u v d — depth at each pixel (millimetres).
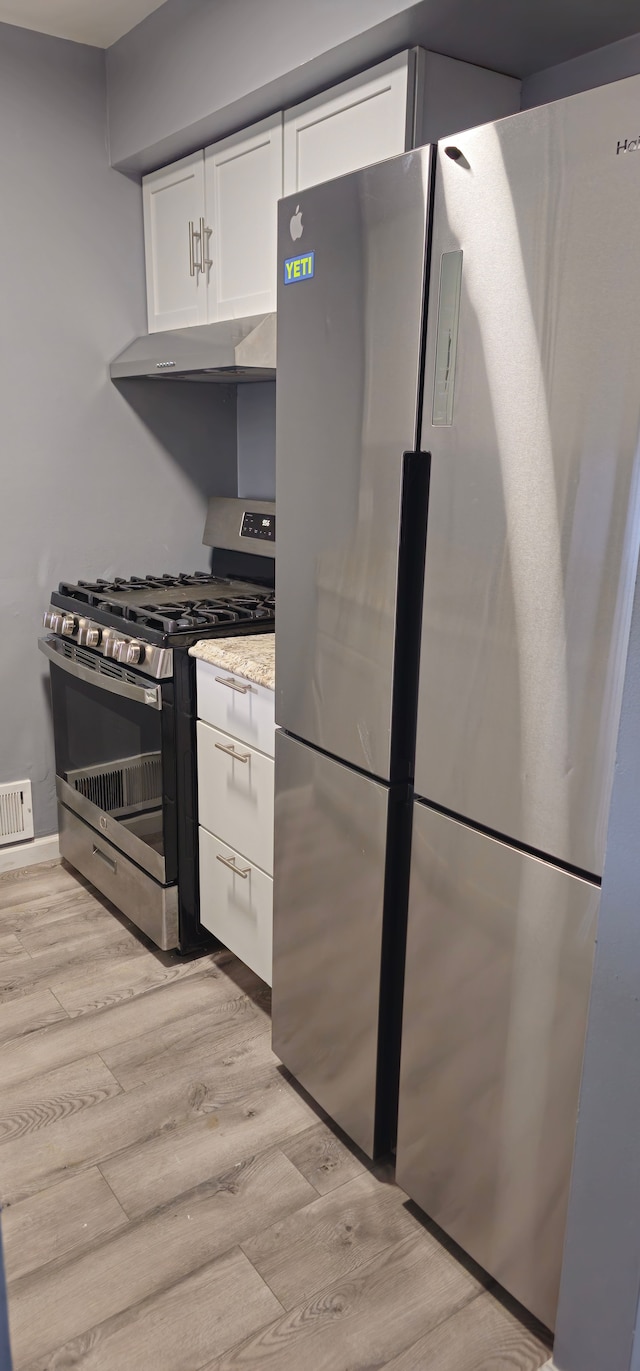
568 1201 1230
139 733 2217
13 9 2230
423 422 1283
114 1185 1630
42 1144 1719
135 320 2725
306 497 1542
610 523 1036
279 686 1697
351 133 1834
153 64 2273
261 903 1984
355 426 1402
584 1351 1240
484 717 1242
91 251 2594
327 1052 1718
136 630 2176
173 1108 1820
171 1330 1367
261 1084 1900
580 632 1090
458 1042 1392
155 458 2826
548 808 1169
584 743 1107
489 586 1203
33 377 2555
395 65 1702
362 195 1318
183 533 2949
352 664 1479
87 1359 1323
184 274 2510
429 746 1351
